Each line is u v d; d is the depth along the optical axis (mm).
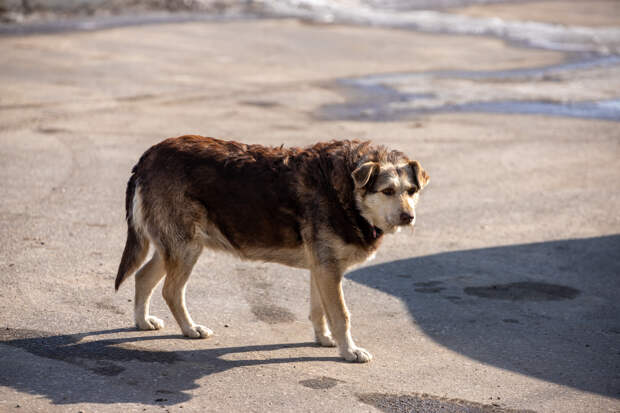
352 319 6148
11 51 19547
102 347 5340
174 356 5270
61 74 17016
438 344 5695
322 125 13289
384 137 12594
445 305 6492
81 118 13109
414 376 5109
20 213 8312
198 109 14227
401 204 5223
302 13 31109
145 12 29109
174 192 5457
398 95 16344
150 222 5527
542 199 9711
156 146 5660
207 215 5520
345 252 5391
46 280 6566
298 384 4902
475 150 12039
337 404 4617
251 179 5441
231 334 5762
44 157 10648
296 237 5473
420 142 12391
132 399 4539
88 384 4707
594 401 4809
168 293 5605
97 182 9648
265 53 21203
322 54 21438
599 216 9102
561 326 6094
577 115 14719
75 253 7293
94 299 6273
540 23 30594
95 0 28766
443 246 8047
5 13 26219
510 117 14477
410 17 31453
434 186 10141
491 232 8508
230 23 27094
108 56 19578
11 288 6320
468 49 23156
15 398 4438
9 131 11969
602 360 5465
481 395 4836
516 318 6242
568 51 22969
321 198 5344
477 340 5773
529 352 5570
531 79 18406
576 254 7875
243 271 7141
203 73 18000
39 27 24219
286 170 5445
